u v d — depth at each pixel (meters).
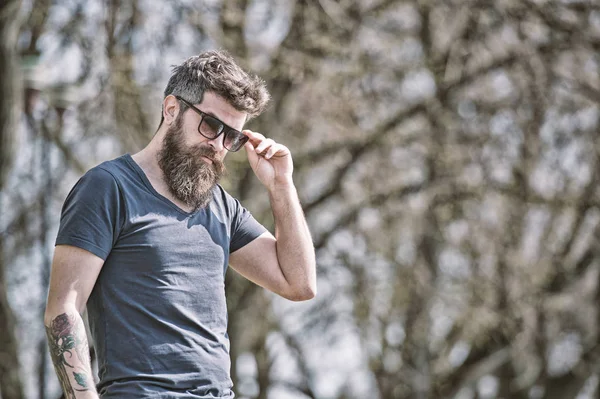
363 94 17.67
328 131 17.66
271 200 5.62
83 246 4.75
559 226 18.70
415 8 17.69
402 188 18.03
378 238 18.20
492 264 18.25
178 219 4.96
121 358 4.76
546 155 18.28
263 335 19.66
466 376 21.03
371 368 19.56
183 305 4.86
